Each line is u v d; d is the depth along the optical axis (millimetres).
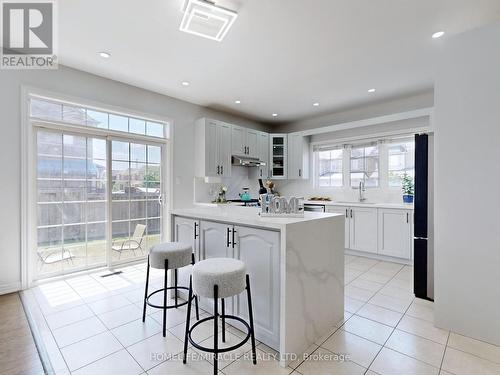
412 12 2133
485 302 1933
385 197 4625
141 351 1858
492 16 2180
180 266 2143
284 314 1724
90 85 3318
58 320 2268
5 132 2758
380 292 2889
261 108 4797
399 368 1681
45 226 3115
